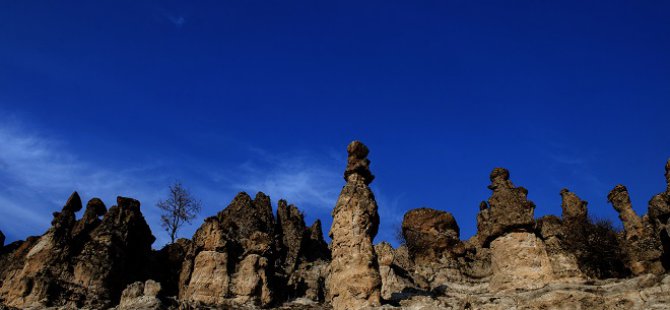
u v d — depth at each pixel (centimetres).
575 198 3997
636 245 3409
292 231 4884
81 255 3584
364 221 3052
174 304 3181
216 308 3238
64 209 3778
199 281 3459
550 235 3412
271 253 3709
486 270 3938
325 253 5106
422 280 3900
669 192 3266
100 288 3466
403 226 4753
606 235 3706
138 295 3225
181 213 6059
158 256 4131
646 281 2670
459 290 3625
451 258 4194
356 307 2822
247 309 3328
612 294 2678
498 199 3384
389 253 3881
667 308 2428
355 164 3269
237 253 3669
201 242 3662
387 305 2783
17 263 4028
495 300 2862
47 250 3562
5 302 3388
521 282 3084
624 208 3562
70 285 3434
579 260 3600
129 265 3759
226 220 4166
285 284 4025
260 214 4494
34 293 3341
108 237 3688
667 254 3131
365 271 2903
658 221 3306
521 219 3238
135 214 3922
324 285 4162
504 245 3234
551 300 2670
